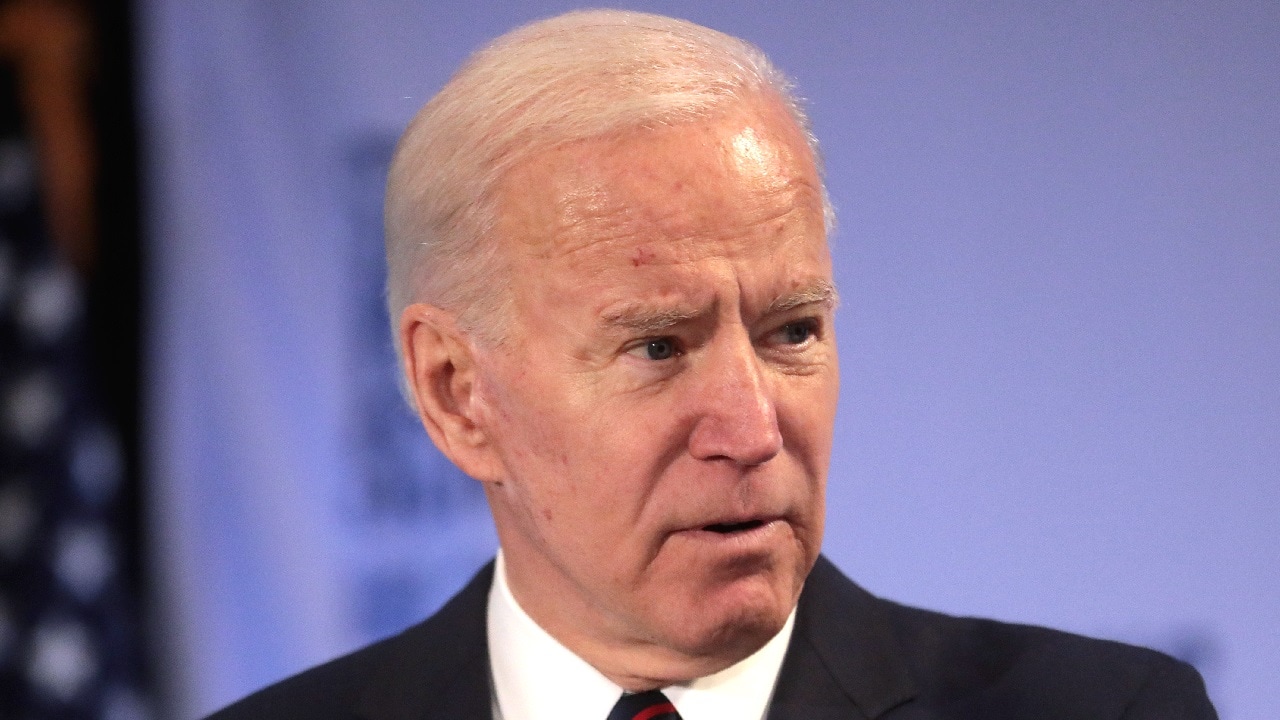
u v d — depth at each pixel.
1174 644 10.23
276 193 10.42
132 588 10.44
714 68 5.09
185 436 10.43
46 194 10.48
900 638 5.66
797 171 5.05
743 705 5.32
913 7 10.38
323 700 6.09
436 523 10.48
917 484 10.24
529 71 5.11
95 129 10.48
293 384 10.41
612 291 4.83
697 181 4.85
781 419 4.92
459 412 5.40
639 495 4.90
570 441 4.96
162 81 10.42
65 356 10.45
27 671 10.31
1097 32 10.39
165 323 10.43
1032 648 5.52
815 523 5.06
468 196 5.15
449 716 5.69
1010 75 10.38
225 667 10.38
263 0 10.45
